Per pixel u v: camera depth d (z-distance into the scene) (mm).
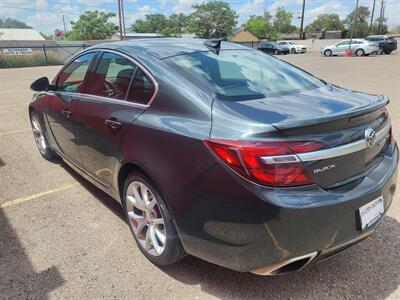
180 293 2670
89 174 3797
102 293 2674
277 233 2182
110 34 73250
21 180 4641
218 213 2303
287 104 2541
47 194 4242
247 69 3129
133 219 3094
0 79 17328
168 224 2648
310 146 2195
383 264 2945
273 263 2277
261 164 2150
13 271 2918
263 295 2643
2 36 75125
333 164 2297
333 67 20406
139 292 2682
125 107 3043
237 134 2248
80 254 3119
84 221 3643
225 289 2703
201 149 2346
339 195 2293
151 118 2754
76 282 2787
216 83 2762
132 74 3100
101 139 3279
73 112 3756
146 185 2791
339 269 2896
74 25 73562
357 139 2420
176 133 2502
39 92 4879
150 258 2963
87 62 3826
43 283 2781
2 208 3932
